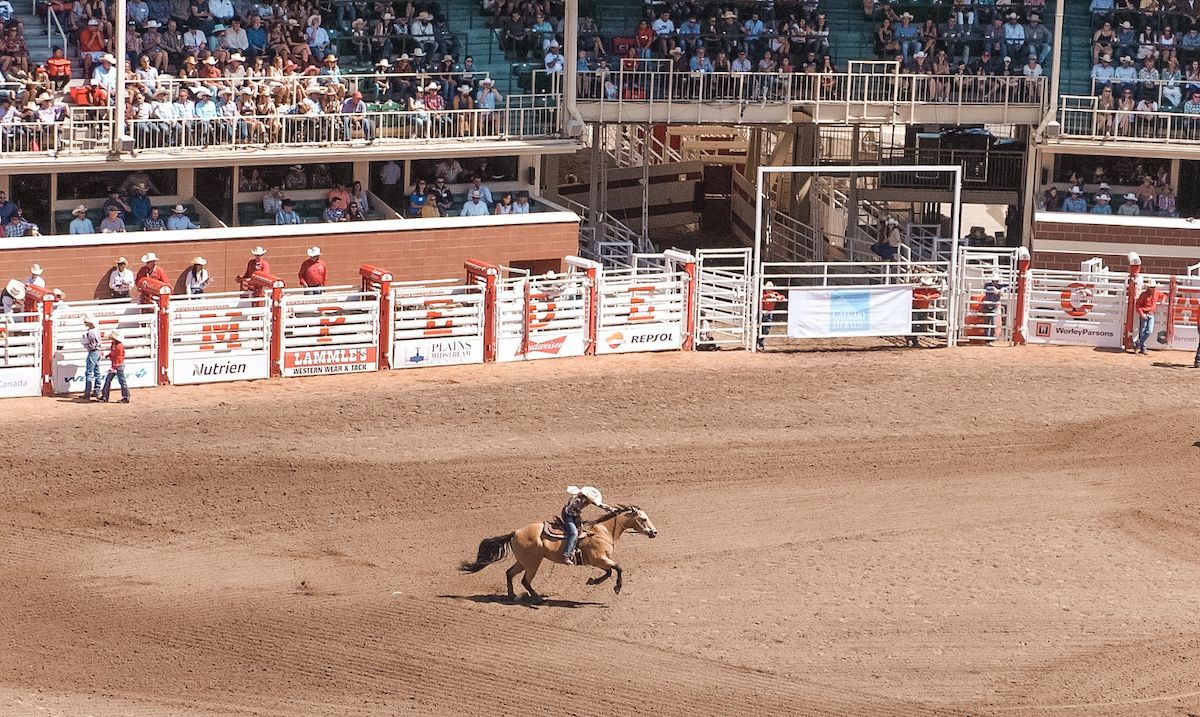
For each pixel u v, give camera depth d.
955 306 38.78
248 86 40.19
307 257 38.78
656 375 35.59
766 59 44.44
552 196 45.38
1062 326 39.19
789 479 29.28
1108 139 43.00
